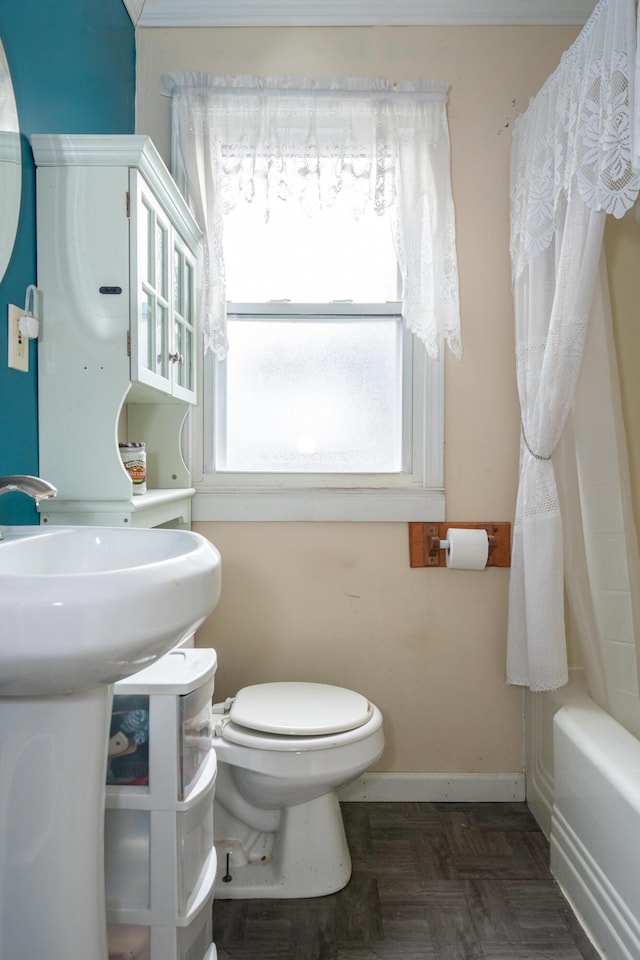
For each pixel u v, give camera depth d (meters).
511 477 1.97
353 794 1.97
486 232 1.95
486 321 1.96
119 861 1.13
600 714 1.58
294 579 1.96
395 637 1.97
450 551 1.87
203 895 1.17
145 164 1.35
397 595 1.96
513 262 1.82
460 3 1.90
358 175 1.86
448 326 1.92
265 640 1.97
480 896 1.52
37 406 1.35
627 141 1.17
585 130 1.28
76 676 0.71
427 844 1.73
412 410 1.99
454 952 1.35
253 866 1.56
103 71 1.67
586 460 1.64
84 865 0.92
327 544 1.96
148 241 1.43
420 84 1.89
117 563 1.11
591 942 1.38
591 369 1.64
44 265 1.34
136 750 1.12
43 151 1.31
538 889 1.55
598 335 1.64
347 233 2.01
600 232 1.44
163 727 1.11
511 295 1.95
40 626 0.65
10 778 0.87
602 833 1.33
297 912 1.47
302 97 1.87
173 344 1.64
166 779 1.10
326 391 2.03
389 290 2.01
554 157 1.50
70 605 0.66
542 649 1.64
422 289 1.89
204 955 1.24
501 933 1.40
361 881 1.58
